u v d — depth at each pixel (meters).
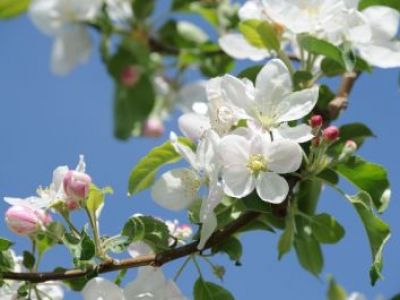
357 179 0.85
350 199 0.83
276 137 0.82
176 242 0.84
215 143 0.81
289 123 0.85
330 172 0.85
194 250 0.83
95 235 0.82
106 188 0.83
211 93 0.83
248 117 0.82
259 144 0.81
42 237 0.85
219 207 0.85
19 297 0.82
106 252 0.82
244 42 0.92
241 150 0.81
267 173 0.81
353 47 0.87
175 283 0.83
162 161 0.86
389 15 0.89
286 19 0.87
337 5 0.86
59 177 0.84
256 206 0.82
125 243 0.82
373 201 0.85
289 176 0.85
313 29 0.87
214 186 0.81
